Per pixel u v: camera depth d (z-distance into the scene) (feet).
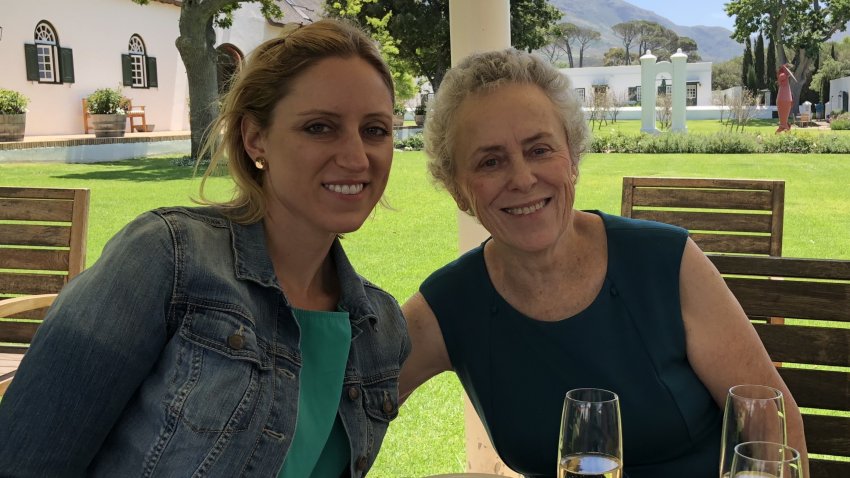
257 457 4.54
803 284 6.88
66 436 4.23
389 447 11.75
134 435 4.49
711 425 6.01
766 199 12.45
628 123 108.47
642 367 5.87
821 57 121.49
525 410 6.00
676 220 12.82
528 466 6.07
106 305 4.30
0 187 11.28
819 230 29.53
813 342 6.83
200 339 4.50
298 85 4.75
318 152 4.75
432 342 6.38
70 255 11.07
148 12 85.05
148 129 83.30
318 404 4.98
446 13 97.55
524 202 5.80
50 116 72.64
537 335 6.01
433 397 13.78
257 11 95.14
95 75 77.87
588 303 6.01
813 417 6.79
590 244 6.16
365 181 4.86
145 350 4.41
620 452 4.10
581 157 6.26
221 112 5.05
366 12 95.76
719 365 5.92
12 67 68.49
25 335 11.03
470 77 5.97
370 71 4.86
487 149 5.86
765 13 122.83
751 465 3.58
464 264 6.41
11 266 11.26
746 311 7.03
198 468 4.39
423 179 46.50
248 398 4.53
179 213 4.83
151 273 4.45
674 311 5.96
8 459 4.14
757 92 125.29
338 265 5.34
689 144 63.67
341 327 5.06
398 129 80.79
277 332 4.82
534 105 5.82
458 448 11.68
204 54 60.23
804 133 70.79
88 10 76.23
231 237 4.85
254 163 5.13
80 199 11.08
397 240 28.14
